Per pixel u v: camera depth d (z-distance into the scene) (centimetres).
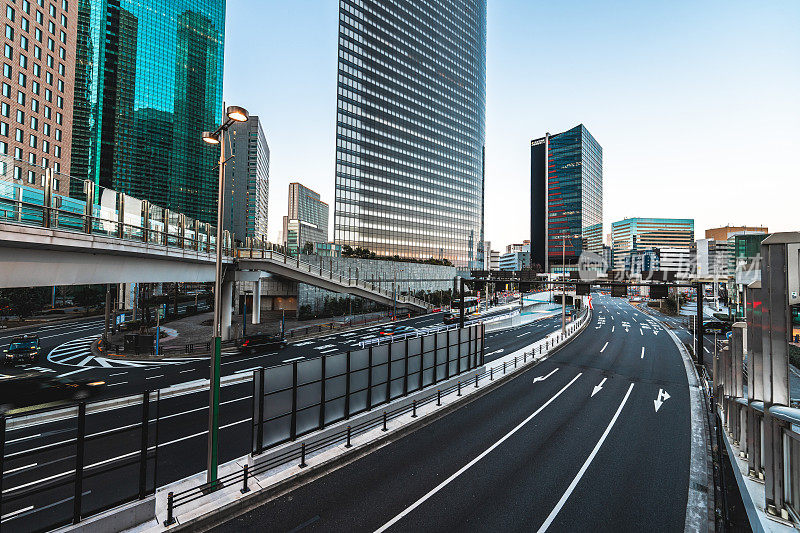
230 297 3712
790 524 657
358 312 6406
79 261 1786
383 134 11606
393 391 1716
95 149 12794
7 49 5109
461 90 14312
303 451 1140
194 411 1666
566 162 18962
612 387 2134
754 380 842
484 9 15912
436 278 8856
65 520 785
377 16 11562
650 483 1102
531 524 910
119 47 13250
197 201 15138
